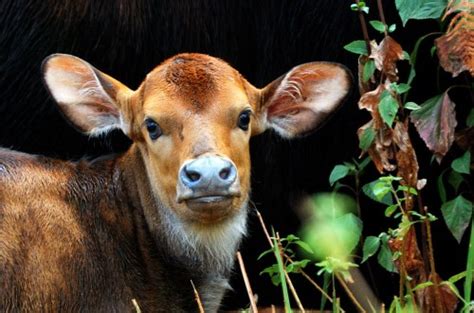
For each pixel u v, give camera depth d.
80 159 11.95
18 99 12.98
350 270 12.54
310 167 13.11
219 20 12.97
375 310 12.23
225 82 10.57
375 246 11.75
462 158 11.94
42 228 10.67
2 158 10.96
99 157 11.37
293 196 13.22
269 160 13.12
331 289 13.16
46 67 11.17
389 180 11.31
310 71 11.24
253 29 13.04
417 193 11.80
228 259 11.03
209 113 10.40
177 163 10.41
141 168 10.98
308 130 11.38
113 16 12.76
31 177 10.89
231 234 10.91
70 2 12.74
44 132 13.04
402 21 11.88
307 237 12.90
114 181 11.10
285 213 13.29
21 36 12.88
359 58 11.96
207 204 10.02
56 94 11.21
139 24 12.81
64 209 10.83
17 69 12.94
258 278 13.35
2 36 12.95
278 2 12.95
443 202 12.16
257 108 11.15
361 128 11.78
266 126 11.29
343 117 12.87
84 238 10.80
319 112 11.34
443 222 12.79
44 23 12.81
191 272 11.02
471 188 12.39
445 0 11.59
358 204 12.69
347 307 13.25
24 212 10.68
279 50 13.02
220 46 13.02
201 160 9.98
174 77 10.57
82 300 10.68
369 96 11.65
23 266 10.53
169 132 10.48
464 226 11.87
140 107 10.80
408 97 12.67
